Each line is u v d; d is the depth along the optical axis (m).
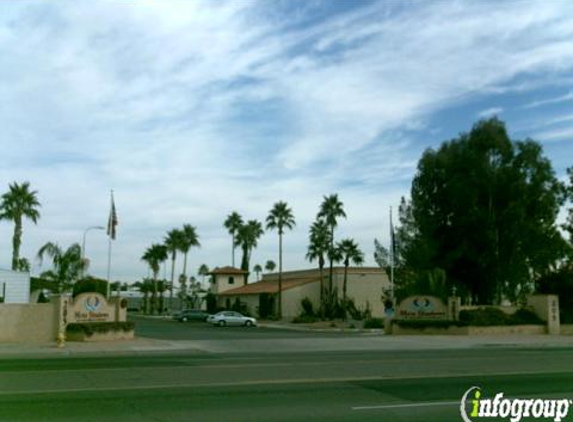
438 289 45.78
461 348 30.02
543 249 50.75
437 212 54.31
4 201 59.62
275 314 74.88
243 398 12.49
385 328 42.25
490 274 52.09
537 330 41.16
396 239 56.22
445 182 53.56
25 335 30.88
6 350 25.88
